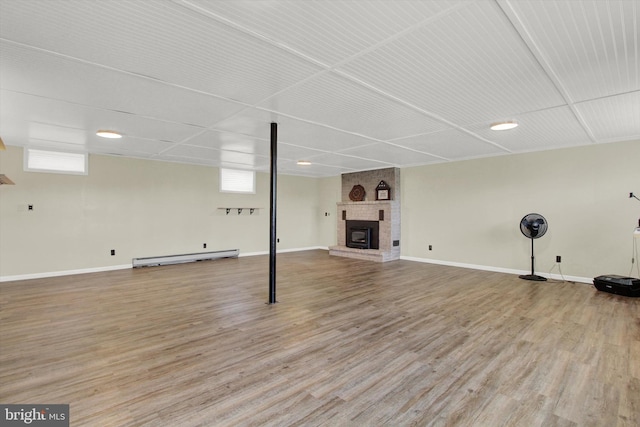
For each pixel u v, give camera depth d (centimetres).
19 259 506
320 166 723
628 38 187
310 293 425
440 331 294
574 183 492
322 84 256
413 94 277
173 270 588
